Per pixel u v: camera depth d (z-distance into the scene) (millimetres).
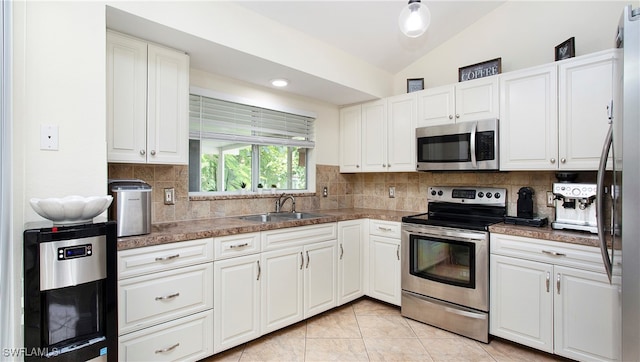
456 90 2689
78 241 1197
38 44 1382
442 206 2957
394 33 2760
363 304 3037
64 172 1442
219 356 2104
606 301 1822
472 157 2508
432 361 2061
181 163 2113
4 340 1196
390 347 2234
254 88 2873
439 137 2734
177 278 1848
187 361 1884
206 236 1963
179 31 1845
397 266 2824
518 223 2344
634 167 985
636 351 979
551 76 2215
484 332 2283
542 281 2059
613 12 2236
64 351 1182
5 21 1225
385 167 3188
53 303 1221
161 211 2309
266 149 3125
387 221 2906
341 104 3572
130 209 1758
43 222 1347
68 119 1457
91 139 1518
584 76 2080
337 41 2721
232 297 2096
